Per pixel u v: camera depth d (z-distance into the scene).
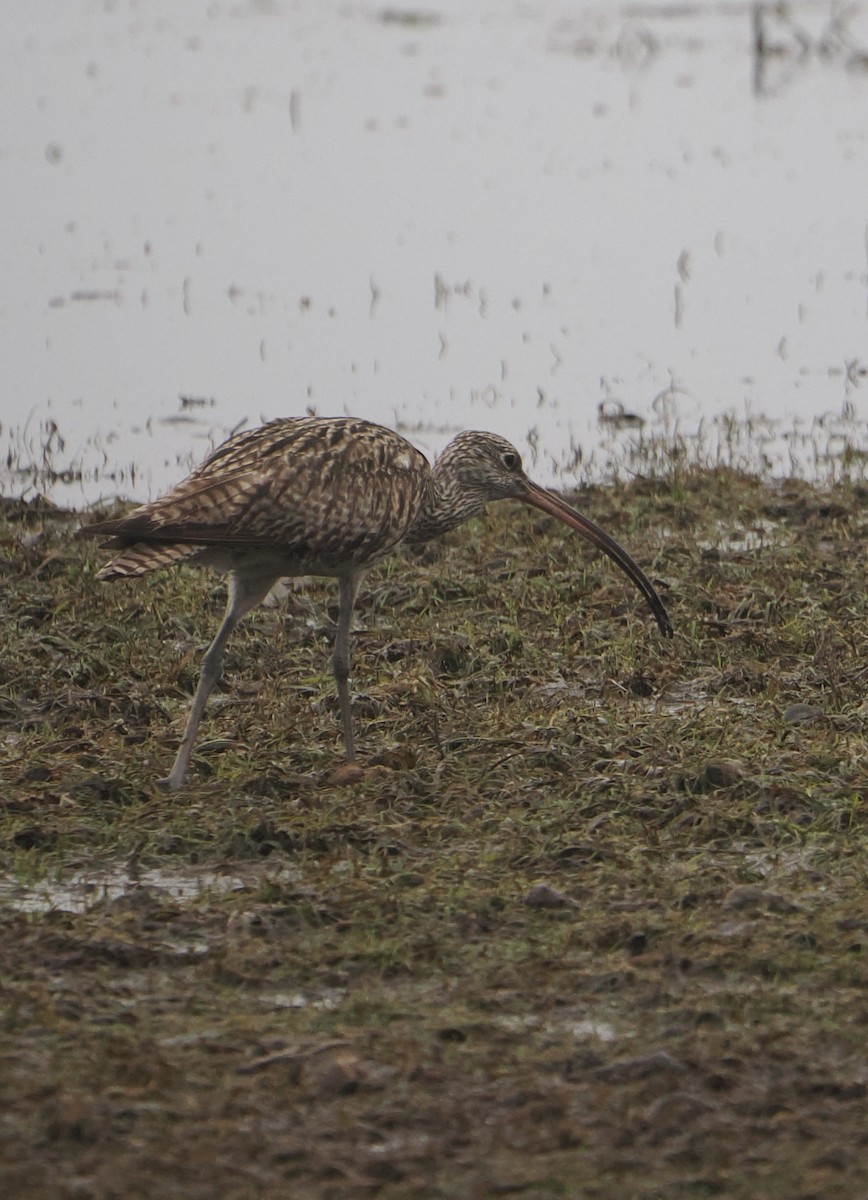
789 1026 8.94
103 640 14.46
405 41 45.66
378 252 28.88
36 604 15.17
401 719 12.91
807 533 17.55
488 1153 7.92
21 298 26.28
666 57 43.31
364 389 22.69
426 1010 9.12
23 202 31.38
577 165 34.22
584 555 16.81
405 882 10.49
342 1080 8.34
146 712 13.09
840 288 27.12
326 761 12.29
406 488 12.63
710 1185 7.70
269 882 10.31
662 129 36.88
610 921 9.94
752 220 30.69
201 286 27.02
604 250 29.09
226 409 21.94
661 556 16.58
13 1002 9.08
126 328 25.05
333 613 15.34
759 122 37.47
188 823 11.27
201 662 14.06
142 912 10.03
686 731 12.58
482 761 12.16
